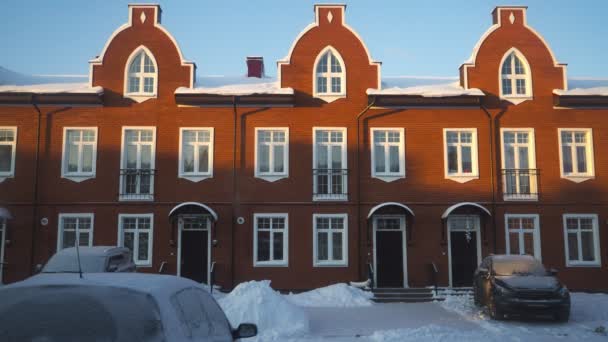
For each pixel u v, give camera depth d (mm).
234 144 20922
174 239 20312
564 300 14188
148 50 21359
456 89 21656
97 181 20594
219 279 20172
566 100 21328
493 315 14789
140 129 21016
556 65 21828
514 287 14375
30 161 20625
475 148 21250
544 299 14086
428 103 21250
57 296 4195
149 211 20500
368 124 21266
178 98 20781
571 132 21547
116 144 20828
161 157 20797
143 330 3994
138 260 20344
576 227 21047
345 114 21281
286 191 20781
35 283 4352
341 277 20391
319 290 19453
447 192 20953
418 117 21344
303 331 13070
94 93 20500
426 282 20422
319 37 21719
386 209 20172
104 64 21250
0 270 19953
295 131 21109
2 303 4168
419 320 14992
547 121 21484
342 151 21203
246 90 21109
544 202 20969
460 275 20688
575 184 21172
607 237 20859
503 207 20938
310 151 21016
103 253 15352
